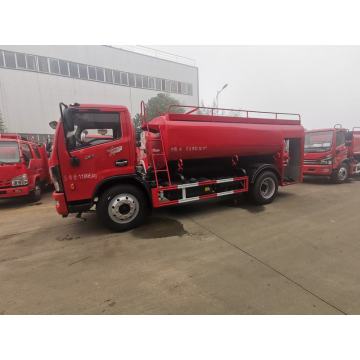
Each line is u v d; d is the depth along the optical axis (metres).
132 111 26.22
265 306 2.40
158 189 4.79
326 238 4.05
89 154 4.20
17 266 3.38
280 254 3.50
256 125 6.16
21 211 6.55
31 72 20.12
